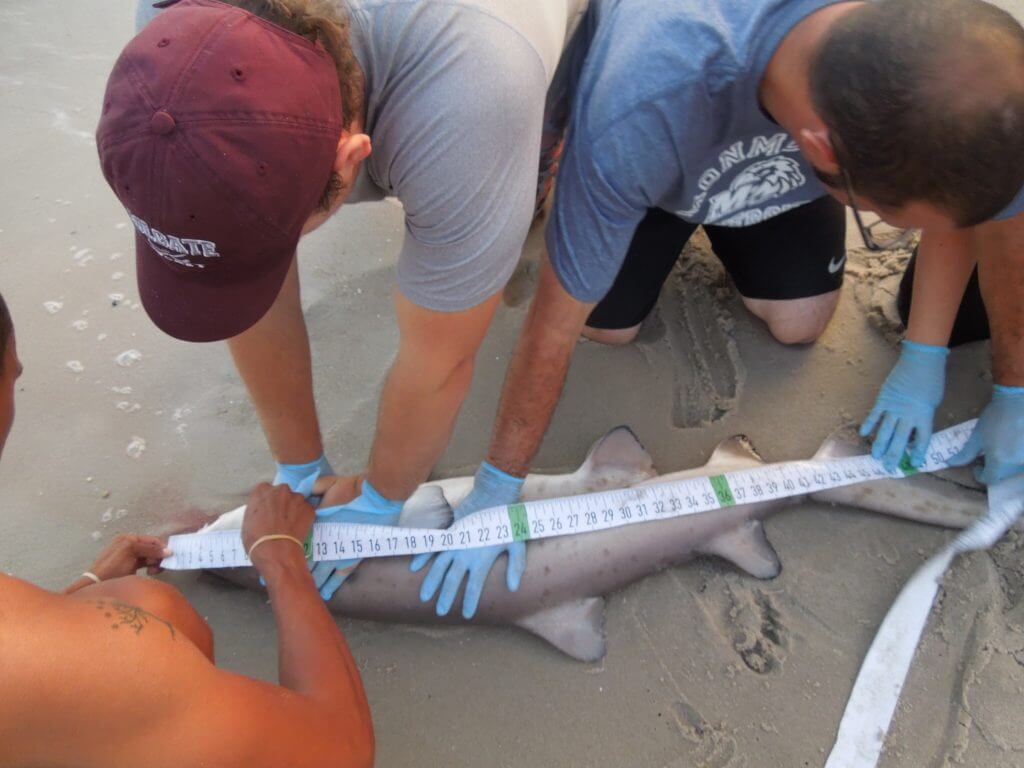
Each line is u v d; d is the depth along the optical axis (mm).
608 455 2201
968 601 1968
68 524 2201
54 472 2291
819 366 2428
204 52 980
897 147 1221
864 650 1959
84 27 3473
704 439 2338
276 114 994
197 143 973
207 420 2389
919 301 2092
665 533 2055
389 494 1925
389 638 2035
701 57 1473
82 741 938
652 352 2500
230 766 1053
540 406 1897
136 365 2492
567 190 1634
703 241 2738
